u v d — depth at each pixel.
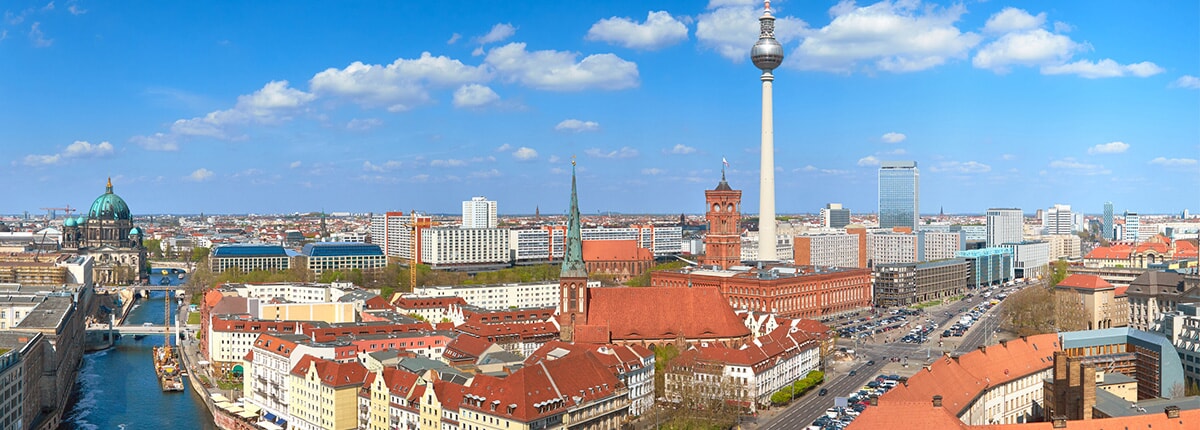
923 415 187.12
